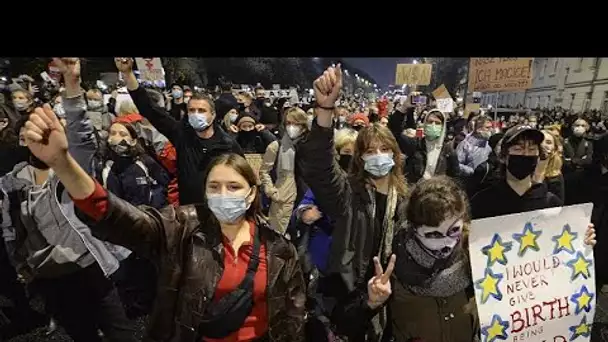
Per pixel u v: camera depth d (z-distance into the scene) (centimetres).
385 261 209
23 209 252
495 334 183
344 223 215
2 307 354
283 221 412
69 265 256
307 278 253
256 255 168
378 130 223
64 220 251
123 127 355
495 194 259
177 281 161
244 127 573
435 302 174
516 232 187
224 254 166
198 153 354
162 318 163
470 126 848
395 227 198
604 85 1380
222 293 162
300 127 407
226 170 169
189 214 171
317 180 208
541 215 191
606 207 356
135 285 373
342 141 354
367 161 221
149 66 729
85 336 276
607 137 361
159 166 389
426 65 695
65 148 137
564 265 194
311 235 273
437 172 473
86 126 232
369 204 219
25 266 264
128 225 152
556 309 193
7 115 454
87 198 144
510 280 185
